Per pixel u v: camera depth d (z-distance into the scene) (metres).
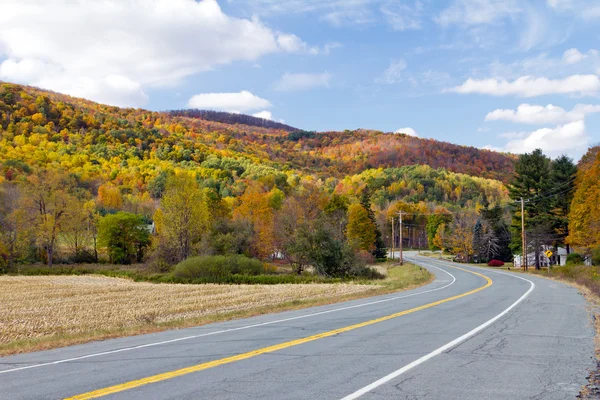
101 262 73.88
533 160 61.00
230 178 148.75
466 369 7.70
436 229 123.50
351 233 81.56
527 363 8.16
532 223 59.88
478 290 26.53
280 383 6.84
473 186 169.12
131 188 127.19
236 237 61.75
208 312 22.27
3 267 62.16
